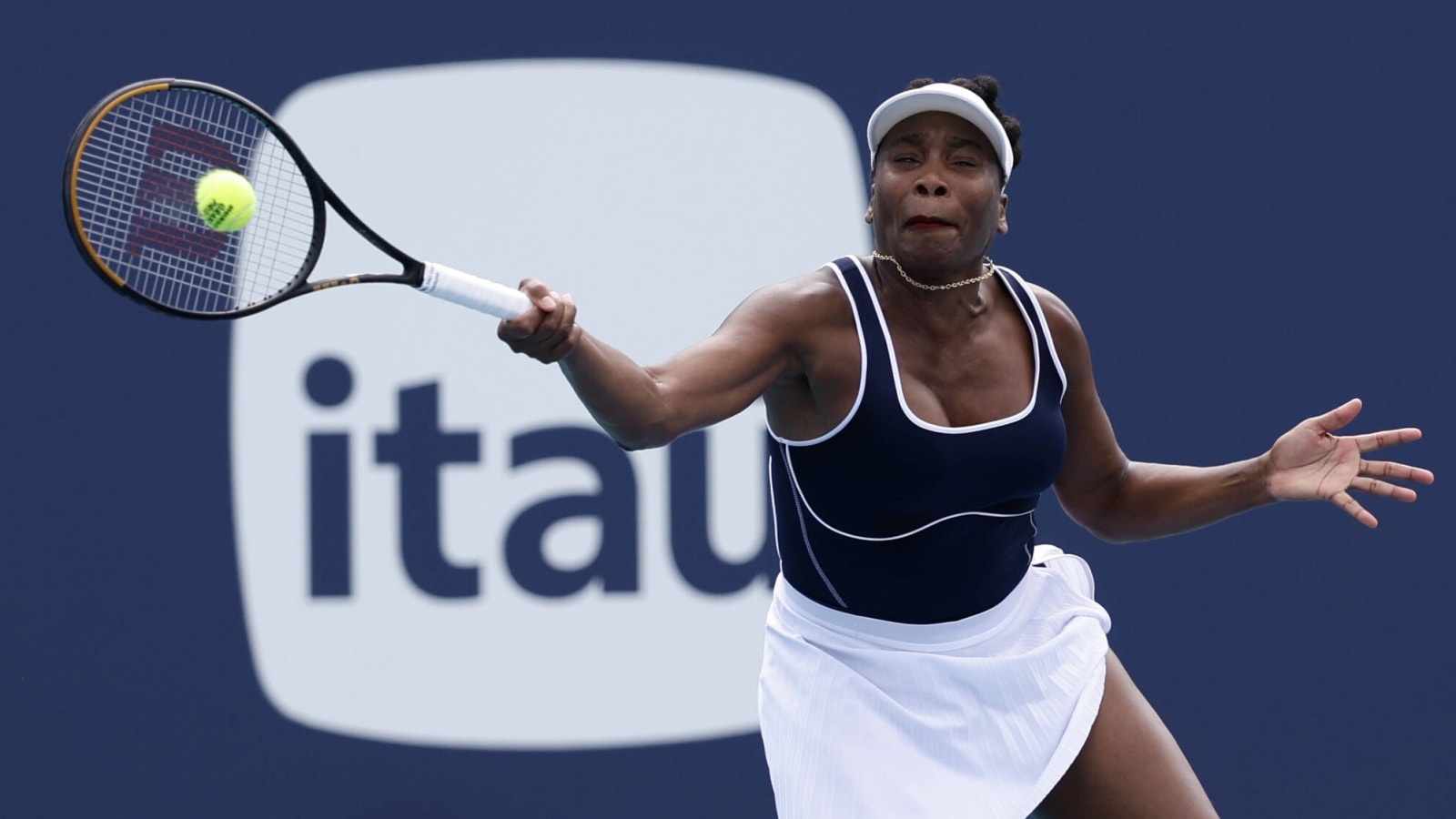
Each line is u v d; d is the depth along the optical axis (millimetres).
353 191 16266
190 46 16062
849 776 10164
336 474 16281
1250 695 17438
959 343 10086
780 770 10477
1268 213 17500
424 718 16359
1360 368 17562
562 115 16531
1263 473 10742
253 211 8875
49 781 15945
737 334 9352
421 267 7793
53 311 16016
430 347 16391
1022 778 10383
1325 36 17594
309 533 16250
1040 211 17250
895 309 10016
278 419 16219
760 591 16750
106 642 16031
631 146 16625
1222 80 17484
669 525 16625
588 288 16547
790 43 16859
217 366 16172
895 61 17016
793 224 16844
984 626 10680
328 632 16266
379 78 16328
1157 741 10758
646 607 16594
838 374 9742
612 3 16641
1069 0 17312
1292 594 17516
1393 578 17578
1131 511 11562
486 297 7609
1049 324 10617
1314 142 17562
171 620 16125
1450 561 17609
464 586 16406
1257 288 17484
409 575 16359
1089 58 17344
